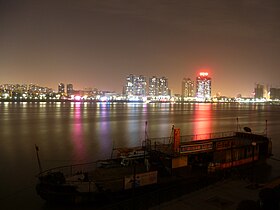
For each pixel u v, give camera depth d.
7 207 28.16
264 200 12.04
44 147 61.44
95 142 68.81
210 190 24.47
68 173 39.62
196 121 137.75
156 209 20.78
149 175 28.70
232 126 117.12
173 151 32.53
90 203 26.50
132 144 66.62
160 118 150.25
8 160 49.00
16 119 129.62
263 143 44.09
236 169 37.59
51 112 183.25
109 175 29.77
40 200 29.80
